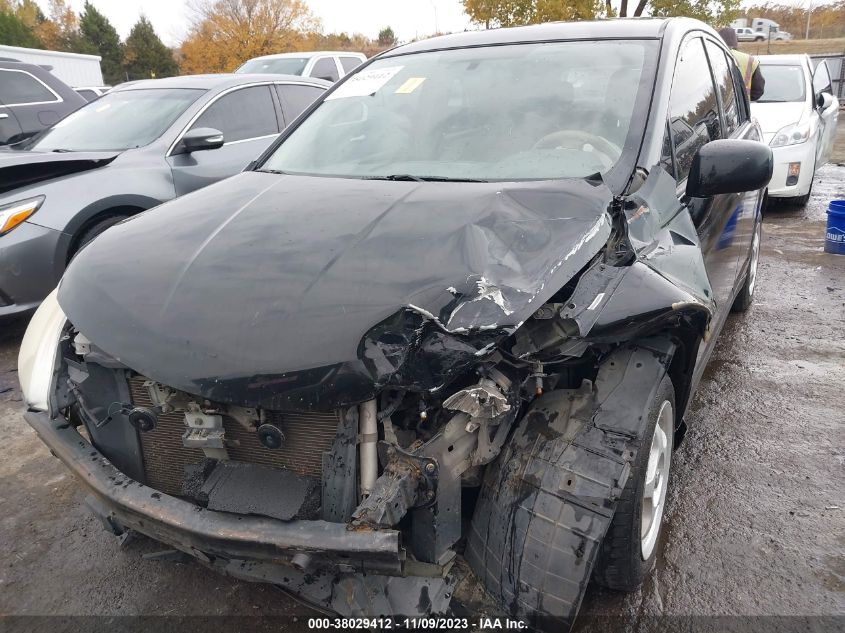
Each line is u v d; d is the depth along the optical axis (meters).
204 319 1.91
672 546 2.65
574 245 2.02
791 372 4.16
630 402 2.04
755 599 2.38
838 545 2.63
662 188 2.54
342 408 1.81
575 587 1.86
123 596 2.52
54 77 8.48
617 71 2.92
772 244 7.18
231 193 2.69
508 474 2.00
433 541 1.89
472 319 1.79
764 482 3.05
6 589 2.58
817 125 8.38
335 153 3.06
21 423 3.86
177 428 2.15
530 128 2.78
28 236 4.57
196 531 1.84
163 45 49.22
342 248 2.05
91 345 2.13
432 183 2.53
